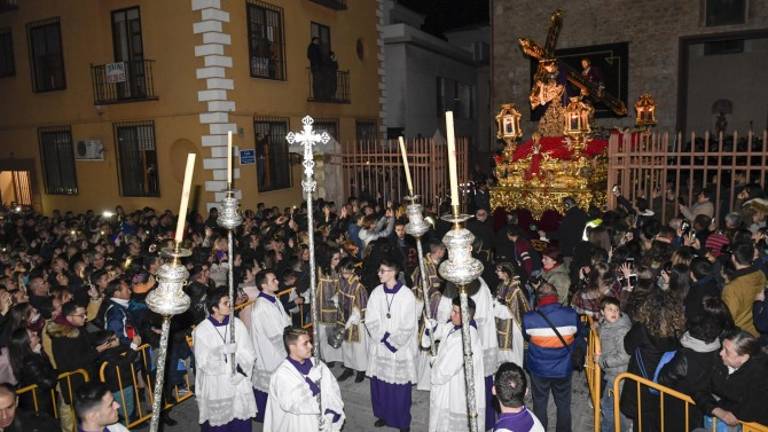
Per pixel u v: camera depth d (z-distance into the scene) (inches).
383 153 625.6
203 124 657.6
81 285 347.6
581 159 505.4
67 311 254.8
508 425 159.0
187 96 663.8
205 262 369.4
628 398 211.5
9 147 852.0
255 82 695.1
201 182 672.4
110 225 593.6
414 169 615.5
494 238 441.4
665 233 342.3
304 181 185.2
